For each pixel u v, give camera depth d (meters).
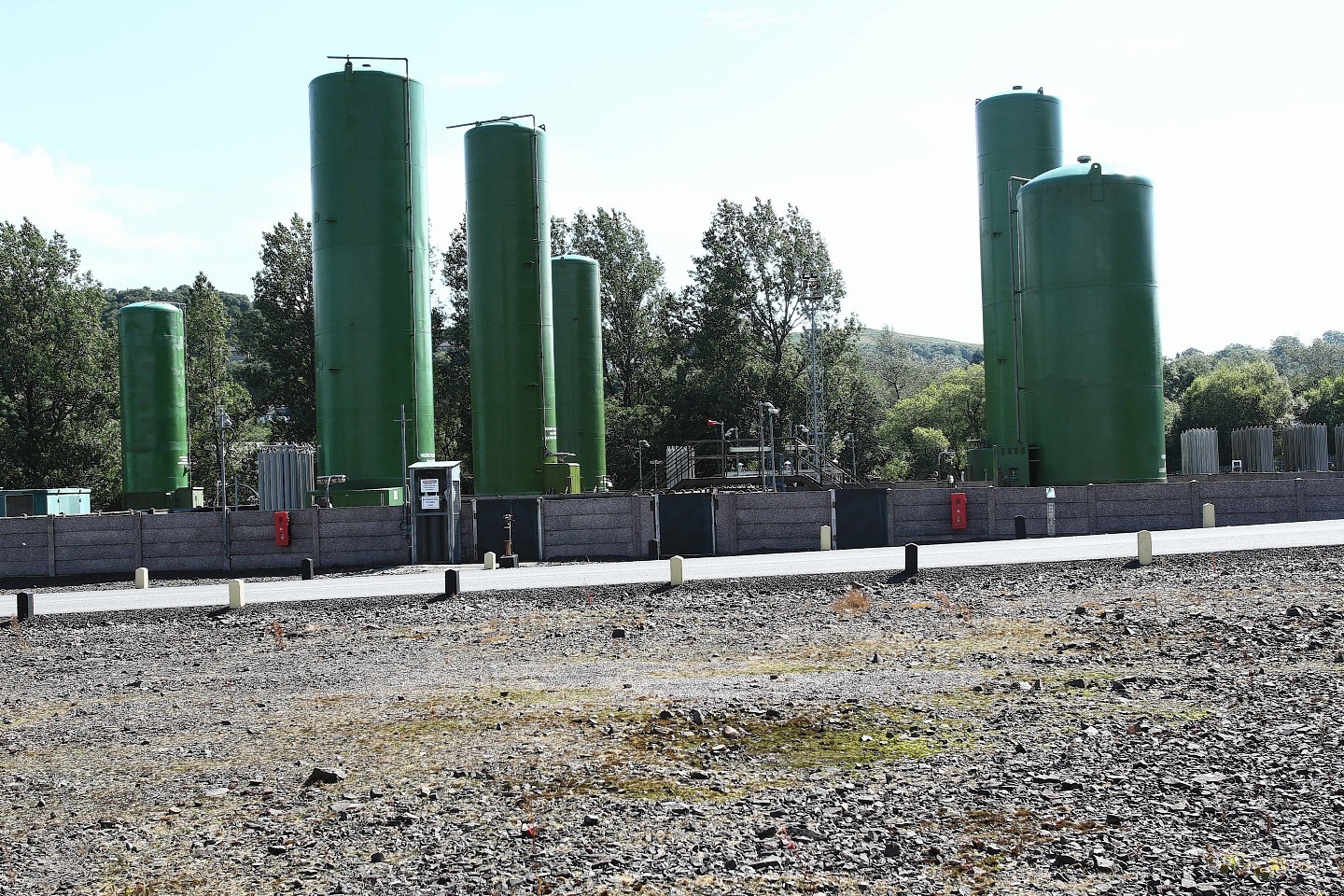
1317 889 9.62
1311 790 11.98
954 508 40.50
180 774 15.17
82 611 30.12
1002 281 55.28
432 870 11.16
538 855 11.41
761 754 14.69
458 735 16.39
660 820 12.27
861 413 99.00
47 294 86.12
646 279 101.19
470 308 55.69
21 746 17.33
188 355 95.31
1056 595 26.38
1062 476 44.62
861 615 25.61
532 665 22.05
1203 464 61.06
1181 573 27.92
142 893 10.98
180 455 63.75
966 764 13.73
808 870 10.70
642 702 17.97
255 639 26.47
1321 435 60.31
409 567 39.31
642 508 40.16
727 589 29.16
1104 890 9.88
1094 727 14.95
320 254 48.75
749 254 96.06
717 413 92.31
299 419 90.19
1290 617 22.00
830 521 40.06
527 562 39.66
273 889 10.90
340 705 19.11
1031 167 54.72
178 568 42.00
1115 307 44.00
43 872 11.69
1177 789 12.31
